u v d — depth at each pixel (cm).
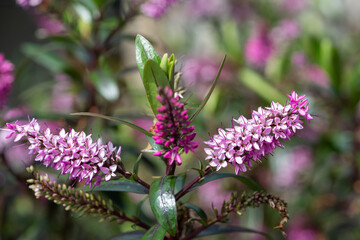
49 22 91
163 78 48
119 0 81
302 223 98
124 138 88
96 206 52
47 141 48
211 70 101
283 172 98
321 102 96
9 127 49
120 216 53
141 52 50
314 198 100
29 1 72
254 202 52
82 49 79
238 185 97
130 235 56
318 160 95
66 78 91
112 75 79
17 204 95
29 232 88
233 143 48
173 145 48
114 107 89
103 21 75
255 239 93
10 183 79
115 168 49
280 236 96
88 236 93
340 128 97
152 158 92
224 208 53
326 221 97
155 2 72
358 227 92
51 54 83
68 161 48
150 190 49
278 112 48
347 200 96
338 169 99
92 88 80
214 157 48
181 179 54
